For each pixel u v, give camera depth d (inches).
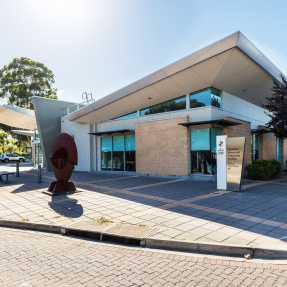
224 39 421.4
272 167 534.6
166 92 573.9
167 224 219.6
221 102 576.1
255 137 756.0
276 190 394.9
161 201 318.7
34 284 125.3
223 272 137.2
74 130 830.5
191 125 537.6
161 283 125.0
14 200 346.9
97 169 772.6
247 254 160.6
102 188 439.8
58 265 148.9
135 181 529.0
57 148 397.4
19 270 142.2
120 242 191.0
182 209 274.7
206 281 126.6
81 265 148.6
